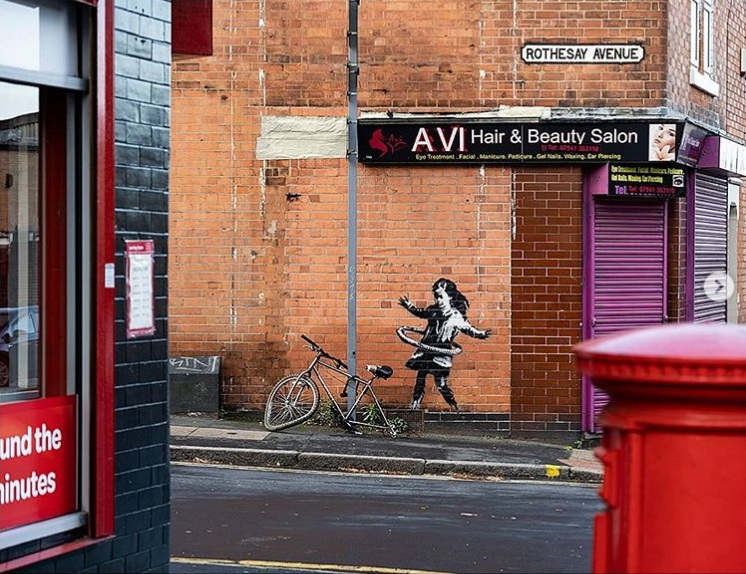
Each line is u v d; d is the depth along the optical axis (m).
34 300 6.18
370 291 13.48
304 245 13.54
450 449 12.38
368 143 13.28
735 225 17.61
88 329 6.02
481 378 13.45
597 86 13.42
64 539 5.90
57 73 5.95
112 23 6.14
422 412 13.48
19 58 5.82
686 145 13.69
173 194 13.66
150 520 6.39
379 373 13.16
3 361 6.27
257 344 13.67
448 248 13.42
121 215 6.20
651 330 4.08
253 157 13.56
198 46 7.46
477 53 13.38
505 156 13.20
